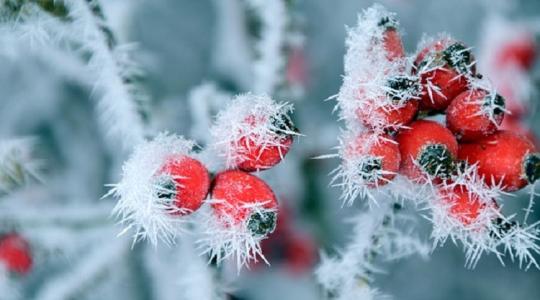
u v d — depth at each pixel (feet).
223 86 1.43
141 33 1.52
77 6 1.06
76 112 1.50
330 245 1.33
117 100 1.09
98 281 1.24
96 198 1.45
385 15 0.93
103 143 1.48
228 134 0.93
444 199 0.94
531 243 0.94
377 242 1.05
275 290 1.37
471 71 0.94
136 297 1.27
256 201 0.92
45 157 1.48
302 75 1.42
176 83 1.48
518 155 0.93
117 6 1.32
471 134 0.93
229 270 1.13
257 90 1.16
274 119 0.93
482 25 1.47
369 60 0.92
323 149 1.33
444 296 1.55
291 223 1.33
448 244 1.53
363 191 0.94
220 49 1.44
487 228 0.93
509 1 1.44
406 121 0.92
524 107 1.29
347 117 0.94
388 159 0.91
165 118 1.39
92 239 1.24
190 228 1.08
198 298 1.06
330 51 1.54
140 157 0.92
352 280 1.06
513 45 1.32
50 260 1.32
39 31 1.06
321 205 1.33
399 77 0.91
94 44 1.08
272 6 1.14
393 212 1.04
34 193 1.36
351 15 1.54
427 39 0.97
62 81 1.49
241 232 0.92
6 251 1.19
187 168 0.92
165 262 1.25
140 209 0.91
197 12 1.54
